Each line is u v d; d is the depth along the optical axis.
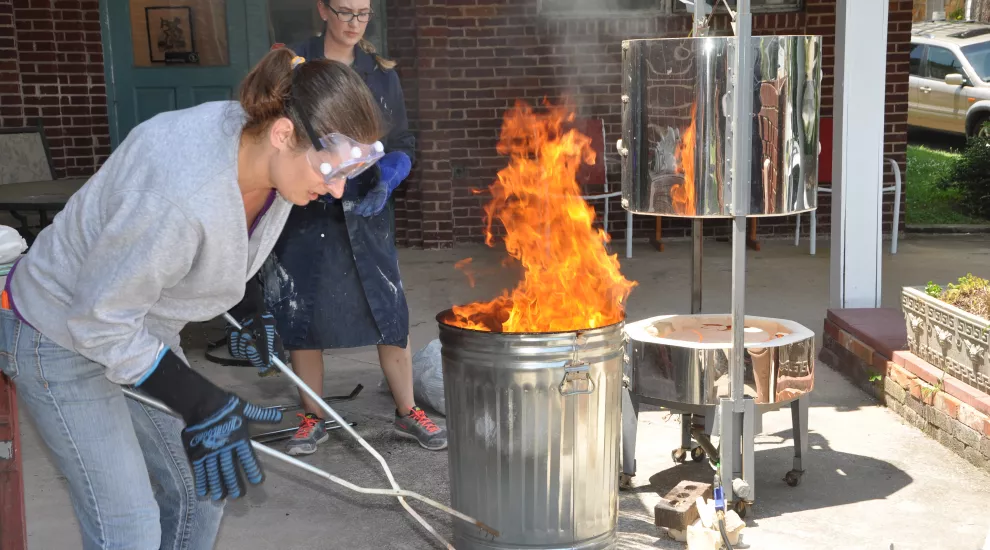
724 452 3.16
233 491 1.87
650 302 6.41
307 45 3.78
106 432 2.05
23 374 2.02
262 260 2.20
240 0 8.02
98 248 1.80
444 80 8.21
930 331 4.03
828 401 4.45
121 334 1.81
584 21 8.23
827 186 8.49
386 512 3.35
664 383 3.25
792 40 2.95
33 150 7.71
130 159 1.83
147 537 2.11
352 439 4.05
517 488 2.74
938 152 12.53
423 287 6.98
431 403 4.34
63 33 7.90
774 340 3.21
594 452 2.77
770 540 3.05
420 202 8.43
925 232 8.99
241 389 4.74
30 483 3.57
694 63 2.95
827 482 3.52
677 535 3.06
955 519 3.19
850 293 5.12
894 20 8.44
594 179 8.11
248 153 1.85
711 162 2.99
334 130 1.81
